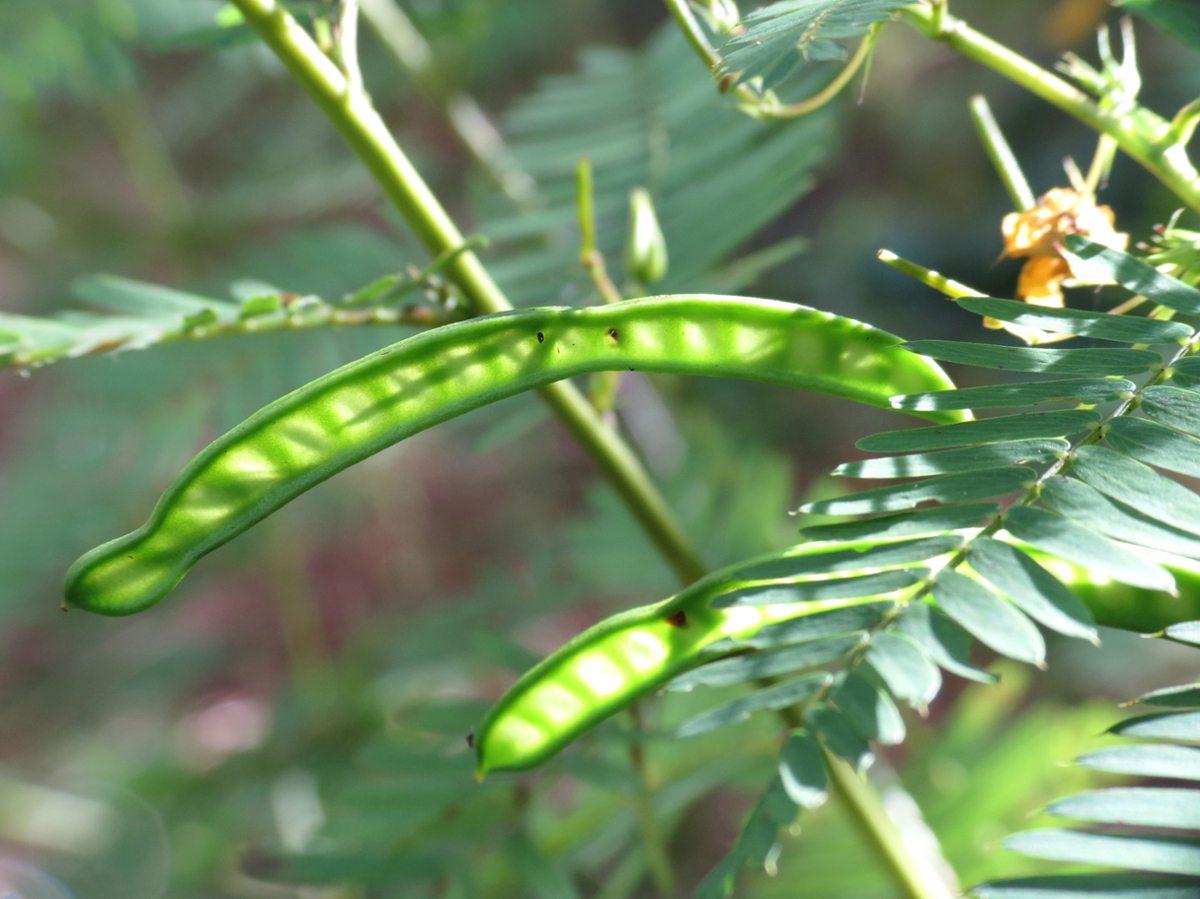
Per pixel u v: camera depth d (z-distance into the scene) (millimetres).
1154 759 153
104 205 681
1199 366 165
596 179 315
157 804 532
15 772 671
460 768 234
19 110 596
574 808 313
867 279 850
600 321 171
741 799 510
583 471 829
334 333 354
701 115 318
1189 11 181
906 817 297
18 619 493
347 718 441
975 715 348
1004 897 151
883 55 919
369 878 228
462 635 439
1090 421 164
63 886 531
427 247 215
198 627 758
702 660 168
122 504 492
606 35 889
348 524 750
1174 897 149
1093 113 177
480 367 170
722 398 775
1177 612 166
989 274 798
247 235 602
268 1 205
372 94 634
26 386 793
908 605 158
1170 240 176
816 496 365
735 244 278
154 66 772
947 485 163
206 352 370
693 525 348
